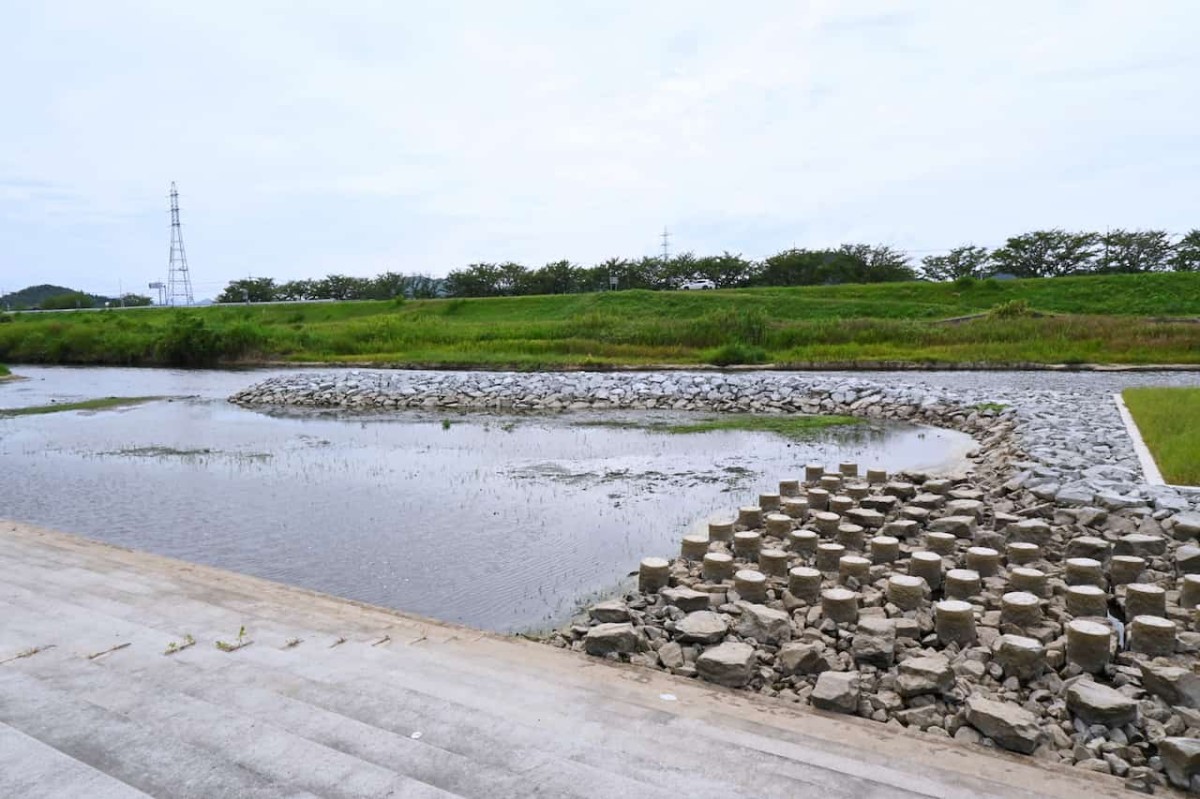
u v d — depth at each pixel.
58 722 3.64
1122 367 27.98
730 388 21.84
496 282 70.62
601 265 69.62
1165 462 9.85
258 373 34.91
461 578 7.54
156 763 3.28
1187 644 5.32
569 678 4.39
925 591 6.20
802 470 12.44
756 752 3.54
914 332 34.72
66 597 5.53
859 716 4.42
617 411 20.78
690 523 9.34
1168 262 60.16
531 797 3.07
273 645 4.69
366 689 4.09
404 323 45.53
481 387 23.50
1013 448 12.24
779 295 53.31
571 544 8.57
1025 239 62.09
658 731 3.73
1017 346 31.70
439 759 3.36
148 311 66.94
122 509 10.35
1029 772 3.61
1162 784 3.87
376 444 15.57
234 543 8.76
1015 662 4.93
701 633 5.39
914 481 10.57
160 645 4.64
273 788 3.10
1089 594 5.88
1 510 10.38
